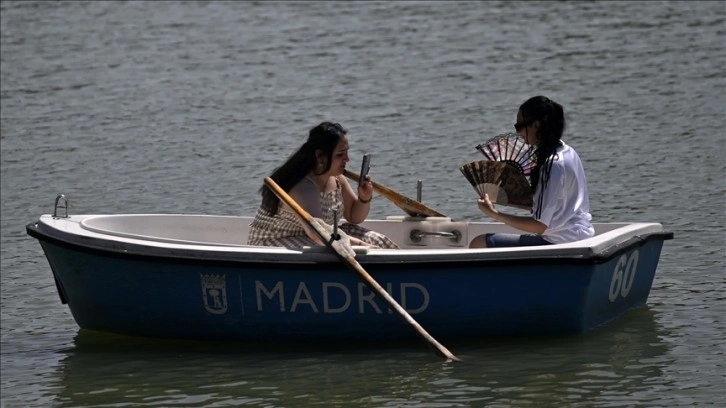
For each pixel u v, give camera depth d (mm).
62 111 60562
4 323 31094
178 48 75000
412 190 43375
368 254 26094
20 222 41781
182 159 50188
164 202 43531
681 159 46188
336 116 56688
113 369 26938
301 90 62719
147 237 27922
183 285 27344
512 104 57344
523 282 26281
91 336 29656
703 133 50188
